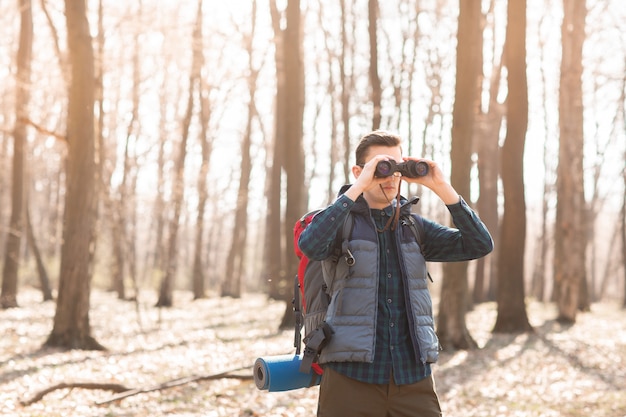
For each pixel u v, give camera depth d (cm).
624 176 3231
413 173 287
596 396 809
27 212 2600
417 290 289
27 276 3569
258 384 310
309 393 784
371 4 1677
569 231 1811
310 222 288
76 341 1177
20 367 949
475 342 1263
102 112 1551
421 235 307
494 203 2627
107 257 3772
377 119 1664
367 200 299
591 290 4109
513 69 1535
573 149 1812
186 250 5206
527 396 812
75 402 719
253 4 3053
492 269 2891
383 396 279
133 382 843
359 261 282
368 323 276
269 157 3856
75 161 1188
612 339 1420
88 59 1194
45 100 2319
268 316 1997
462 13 1222
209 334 1480
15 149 2197
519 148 1544
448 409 736
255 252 5244
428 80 2964
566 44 1827
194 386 816
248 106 3306
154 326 1677
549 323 1783
